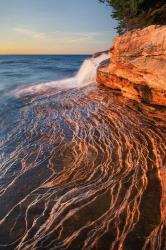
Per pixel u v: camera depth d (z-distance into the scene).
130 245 3.21
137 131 6.47
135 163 5.00
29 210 3.95
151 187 4.25
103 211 3.81
